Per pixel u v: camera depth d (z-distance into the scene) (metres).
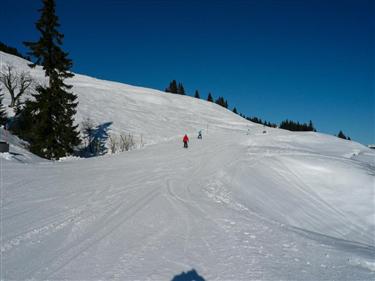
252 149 28.39
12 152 19.27
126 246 6.86
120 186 13.24
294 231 9.12
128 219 8.87
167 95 94.75
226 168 20.66
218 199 13.48
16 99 39.38
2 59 67.44
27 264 5.77
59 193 11.20
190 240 7.42
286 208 16.47
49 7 29.86
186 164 20.92
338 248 7.55
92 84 82.06
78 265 5.82
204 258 6.34
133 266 5.86
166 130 54.25
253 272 5.75
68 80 77.06
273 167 22.69
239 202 14.07
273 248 7.12
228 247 7.03
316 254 6.92
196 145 32.38
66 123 30.56
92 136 43.16
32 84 51.00
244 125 76.44
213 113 85.19
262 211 14.36
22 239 6.90
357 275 5.84
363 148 44.53
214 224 8.88
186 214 9.84
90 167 17.84
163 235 7.72
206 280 5.39
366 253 7.28
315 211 17.22
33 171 14.66
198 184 15.70
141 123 55.19
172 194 12.71
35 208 9.23
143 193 12.34
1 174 13.05
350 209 17.92
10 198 9.98
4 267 5.61
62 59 30.30
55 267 5.71
